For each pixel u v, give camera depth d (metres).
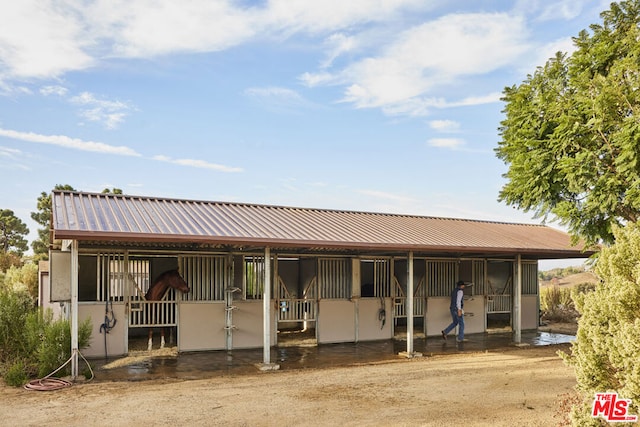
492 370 9.43
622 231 4.98
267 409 6.71
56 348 8.50
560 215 10.34
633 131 8.65
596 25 10.34
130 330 12.16
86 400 7.08
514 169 11.24
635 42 9.54
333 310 12.55
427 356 11.05
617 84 9.06
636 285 4.48
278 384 8.18
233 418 6.32
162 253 10.80
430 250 11.18
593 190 9.70
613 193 9.35
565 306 19.92
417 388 7.93
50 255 8.81
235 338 11.43
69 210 9.26
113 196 10.96
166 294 10.87
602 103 9.11
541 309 20.02
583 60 10.20
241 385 8.09
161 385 8.06
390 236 11.53
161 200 11.45
